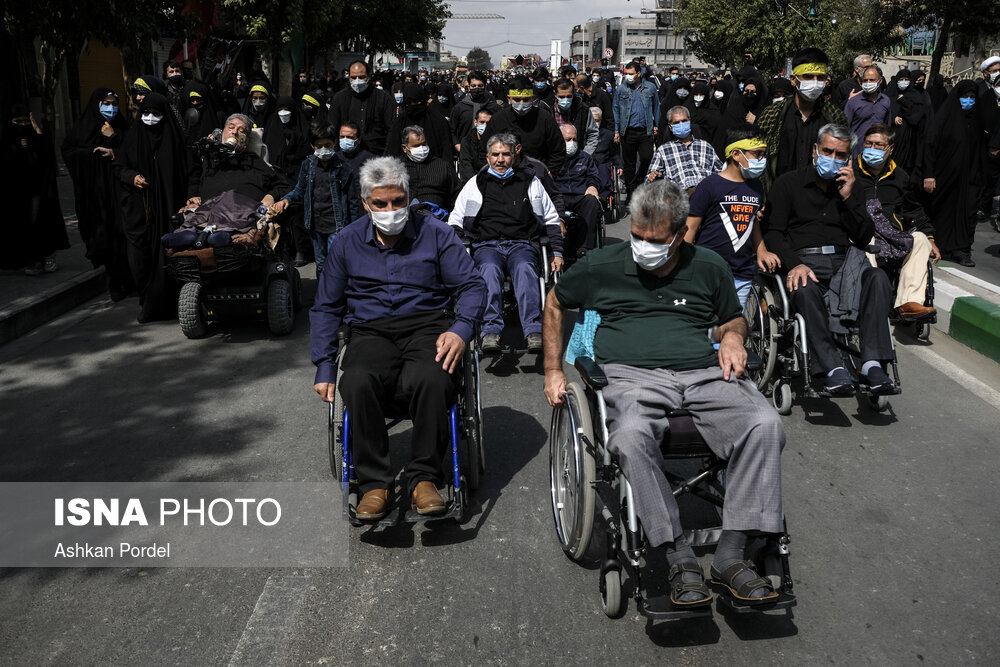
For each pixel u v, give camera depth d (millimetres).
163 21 11711
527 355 6957
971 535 4141
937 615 3521
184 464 4988
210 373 6531
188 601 3650
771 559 3455
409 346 4293
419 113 9727
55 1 9727
